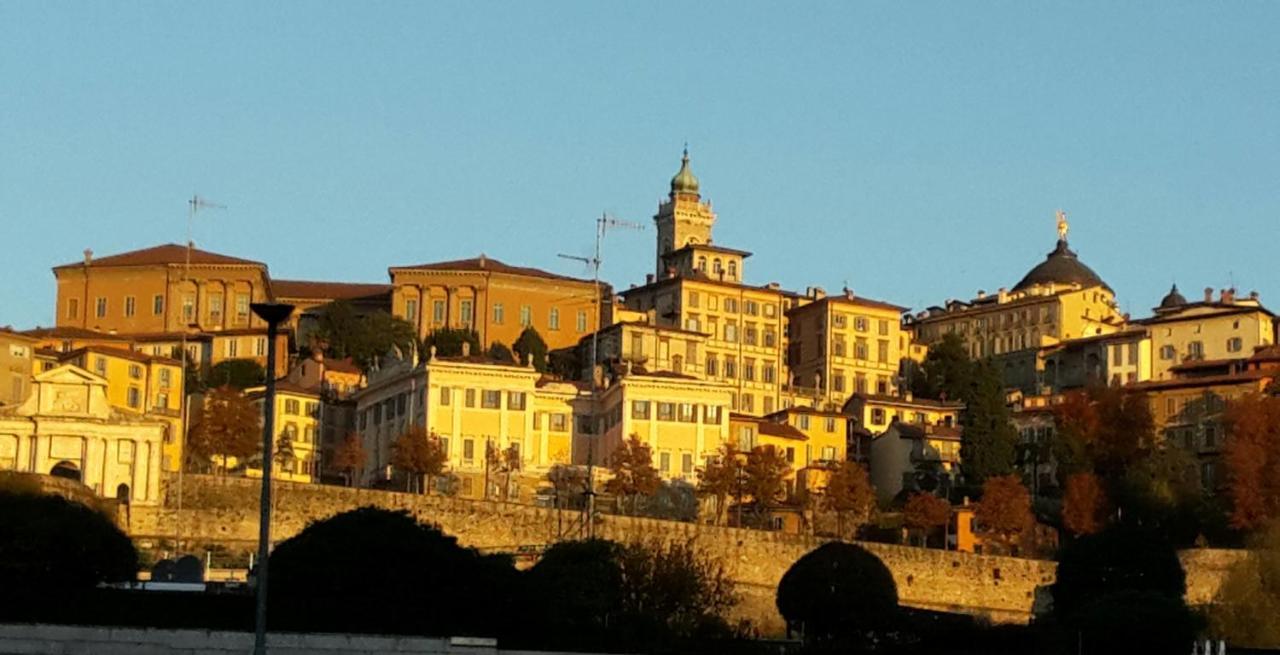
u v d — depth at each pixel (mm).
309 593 135250
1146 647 167625
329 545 137500
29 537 146500
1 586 137625
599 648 143875
